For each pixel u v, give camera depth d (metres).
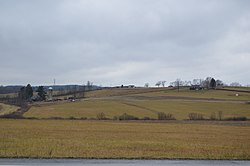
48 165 12.56
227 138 31.19
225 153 18.23
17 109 88.75
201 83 176.12
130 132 37.34
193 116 69.38
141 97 125.19
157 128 44.59
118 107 92.12
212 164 13.77
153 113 78.06
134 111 82.19
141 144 23.69
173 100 112.38
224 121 62.78
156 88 166.25
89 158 14.91
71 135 31.69
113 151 18.44
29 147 20.00
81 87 170.25
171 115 70.50
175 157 15.92
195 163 14.02
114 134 34.09
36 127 43.03
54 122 55.28
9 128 40.53
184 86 170.38
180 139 29.23
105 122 57.03
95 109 87.06
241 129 44.88
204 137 32.00
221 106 94.00
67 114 75.88
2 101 124.00
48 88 154.75
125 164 13.23
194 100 111.50
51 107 93.62
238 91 140.25
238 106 94.06
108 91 156.88
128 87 177.00
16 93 161.12
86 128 42.72
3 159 14.09
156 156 16.23
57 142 24.05
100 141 25.70
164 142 25.88
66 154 16.38
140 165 13.05
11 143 22.64
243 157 16.33
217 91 143.25
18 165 12.42
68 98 131.00
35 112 79.94
